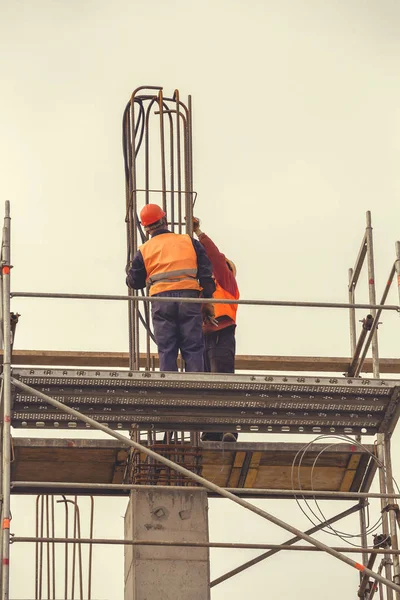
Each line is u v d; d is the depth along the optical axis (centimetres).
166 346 1722
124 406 1673
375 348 1920
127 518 1717
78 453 1753
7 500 1509
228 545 1587
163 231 1786
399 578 1725
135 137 1852
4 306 1600
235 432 1730
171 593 1625
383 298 1870
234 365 1867
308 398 1681
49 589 1844
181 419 1698
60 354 1931
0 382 1625
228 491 1568
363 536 1873
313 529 1855
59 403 1552
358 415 1717
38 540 1534
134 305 1797
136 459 1714
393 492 1712
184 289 1739
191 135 1853
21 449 1728
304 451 1739
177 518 1669
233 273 1916
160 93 1852
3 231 1650
